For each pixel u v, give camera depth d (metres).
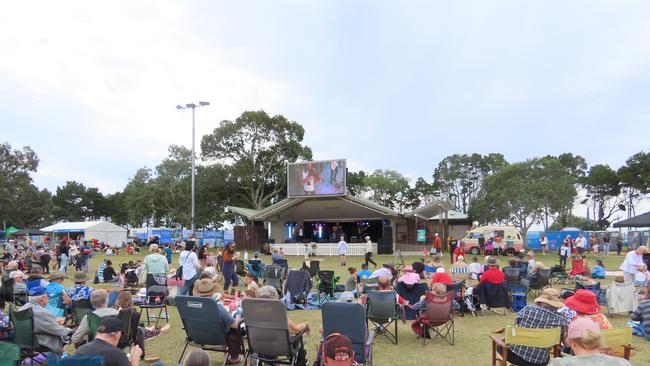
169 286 12.88
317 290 13.79
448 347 7.63
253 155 52.22
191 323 6.01
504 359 5.25
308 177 33.94
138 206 52.81
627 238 41.47
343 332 5.77
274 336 5.51
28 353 5.84
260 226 37.56
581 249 29.62
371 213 37.59
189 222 50.06
